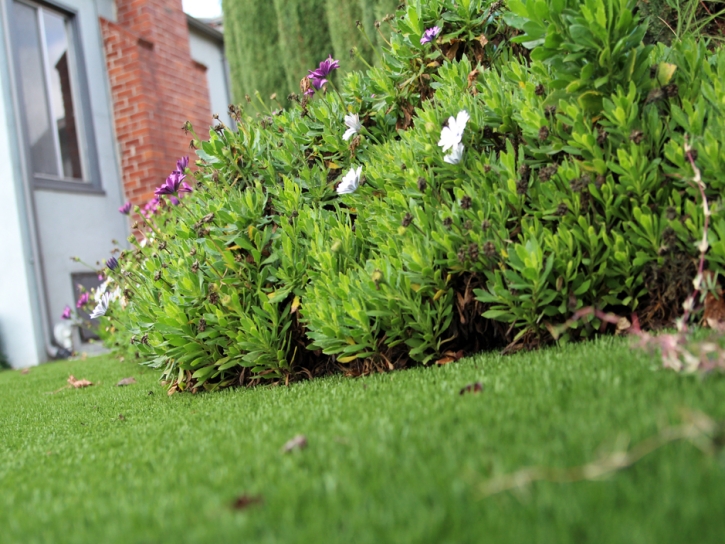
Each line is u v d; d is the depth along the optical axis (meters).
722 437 0.83
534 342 1.90
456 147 2.02
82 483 1.27
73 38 7.19
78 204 6.93
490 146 2.23
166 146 7.73
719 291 1.64
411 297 2.00
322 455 1.09
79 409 2.62
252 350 2.29
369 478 0.94
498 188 2.02
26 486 1.33
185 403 2.26
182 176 2.78
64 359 6.21
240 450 1.27
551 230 1.92
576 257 1.79
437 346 2.03
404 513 0.78
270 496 0.93
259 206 2.47
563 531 0.67
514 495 0.78
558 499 0.74
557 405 1.14
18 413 2.80
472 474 0.86
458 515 0.75
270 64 7.97
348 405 1.54
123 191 7.55
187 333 2.37
